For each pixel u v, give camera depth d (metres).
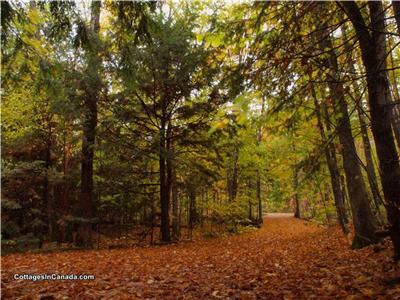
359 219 9.50
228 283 6.20
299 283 5.83
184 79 13.18
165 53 12.98
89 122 13.97
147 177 16.69
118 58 12.35
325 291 5.06
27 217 15.53
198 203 22.72
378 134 5.30
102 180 16.19
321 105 5.84
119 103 13.86
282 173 20.19
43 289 5.79
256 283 6.08
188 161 15.50
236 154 21.30
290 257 9.39
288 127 6.02
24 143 14.72
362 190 9.62
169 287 5.98
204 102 13.09
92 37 11.79
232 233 23.50
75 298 5.23
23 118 14.25
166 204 16.17
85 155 14.64
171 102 14.88
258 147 20.66
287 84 5.42
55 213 15.98
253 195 27.45
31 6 5.29
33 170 14.27
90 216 14.71
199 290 5.72
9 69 6.25
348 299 4.50
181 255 10.95
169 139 15.02
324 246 11.30
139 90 13.90
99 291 5.75
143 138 14.87
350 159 9.67
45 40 6.32
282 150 15.71
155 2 5.07
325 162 6.16
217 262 9.09
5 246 12.98
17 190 14.26
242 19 5.02
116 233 19.45
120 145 13.90
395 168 5.25
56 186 17.22
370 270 6.02
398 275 5.18
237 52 5.29
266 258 9.55
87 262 9.39
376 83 5.21
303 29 5.61
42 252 12.66
